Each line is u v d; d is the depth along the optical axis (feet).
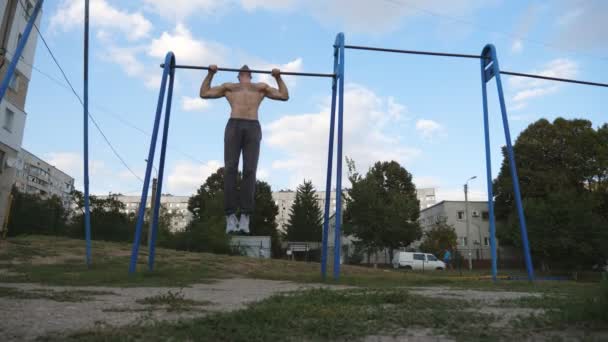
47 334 12.00
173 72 42.96
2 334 11.94
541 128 146.41
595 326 13.46
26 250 54.90
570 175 139.33
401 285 37.93
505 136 43.52
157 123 40.91
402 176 177.58
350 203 127.95
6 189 78.18
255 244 125.90
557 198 116.16
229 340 11.69
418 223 143.84
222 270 53.26
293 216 212.43
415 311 16.76
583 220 110.01
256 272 54.60
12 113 78.95
